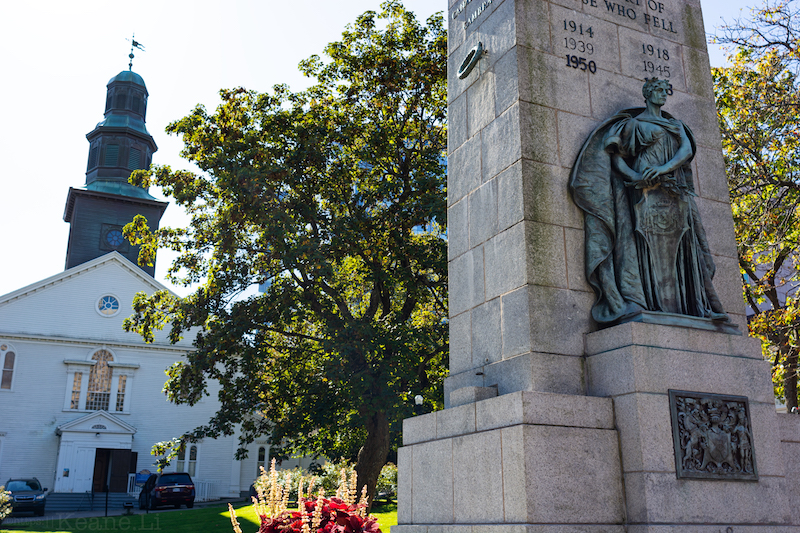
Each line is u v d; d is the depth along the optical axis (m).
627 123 7.99
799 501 7.18
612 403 6.76
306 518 4.41
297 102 23.61
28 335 41.75
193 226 23.22
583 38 8.51
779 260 16.81
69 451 40.28
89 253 53.03
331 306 22.41
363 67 23.08
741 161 17.17
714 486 6.58
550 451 6.27
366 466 20.70
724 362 7.10
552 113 8.02
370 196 22.52
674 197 7.77
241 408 23.14
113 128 58.84
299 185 21.66
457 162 8.98
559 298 7.36
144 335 23.88
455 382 8.11
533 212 7.52
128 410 42.78
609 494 6.40
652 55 8.95
